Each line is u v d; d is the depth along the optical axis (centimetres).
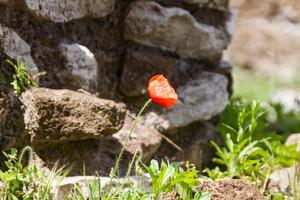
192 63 500
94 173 400
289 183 407
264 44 1116
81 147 396
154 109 462
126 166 421
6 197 354
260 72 1086
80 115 374
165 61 467
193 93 482
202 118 485
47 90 375
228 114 508
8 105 371
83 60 414
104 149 416
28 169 361
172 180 355
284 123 605
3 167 375
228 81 540
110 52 452
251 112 442
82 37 429
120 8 458
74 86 411
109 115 380
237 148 430
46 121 366
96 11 430
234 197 367
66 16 409
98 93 426
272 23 1124
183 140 483
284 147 452
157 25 462
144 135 441
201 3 493
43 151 382
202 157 491
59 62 405
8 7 380
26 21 390
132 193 356
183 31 479
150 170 356
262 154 447
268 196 404
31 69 385
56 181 365
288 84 1040
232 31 526
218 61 530
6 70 378
